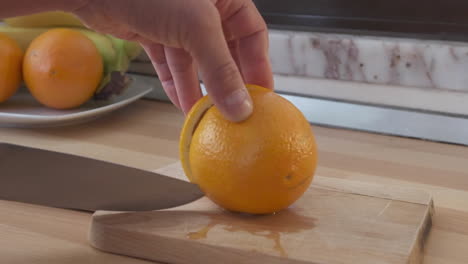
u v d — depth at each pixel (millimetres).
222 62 483
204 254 500
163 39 494
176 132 741
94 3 493
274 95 523
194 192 535
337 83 787
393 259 479
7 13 495
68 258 516
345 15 789
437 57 729
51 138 718
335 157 678
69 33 729
